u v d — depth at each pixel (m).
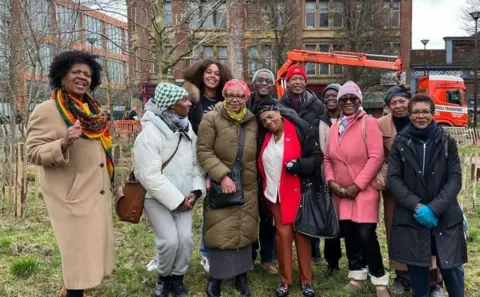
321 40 33.12
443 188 3.38
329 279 4.46
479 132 20.31
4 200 7.24
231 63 9.81
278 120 3.86
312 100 4.51
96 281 3.22
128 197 3.73
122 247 5.40
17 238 5.72
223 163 3.87
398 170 3.53
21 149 6.83
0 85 8.68
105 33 9.42
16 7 7.76
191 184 3.85
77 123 3.02
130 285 4.25
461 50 39.78
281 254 4.02
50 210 3.25
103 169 3.41
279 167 3.91
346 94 3.88
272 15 24.34
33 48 7.81
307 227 3.86
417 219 3.37
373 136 3.84
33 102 8.34
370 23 28.42
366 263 4.01
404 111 3.87
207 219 3.92
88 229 3.26
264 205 4.19
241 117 3.85
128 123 17.89
